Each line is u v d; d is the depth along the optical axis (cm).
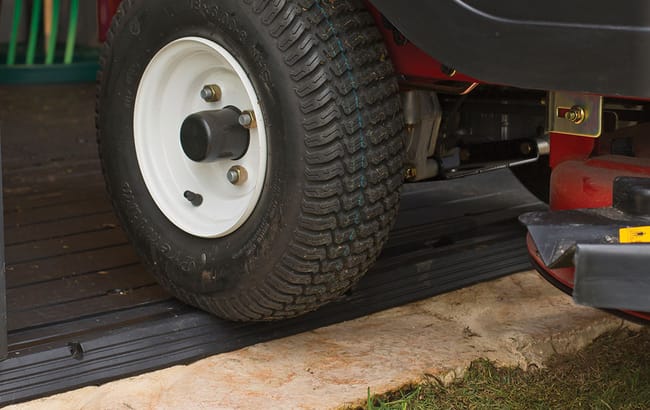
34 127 309
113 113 177
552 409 158
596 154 163
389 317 179
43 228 213
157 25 168
